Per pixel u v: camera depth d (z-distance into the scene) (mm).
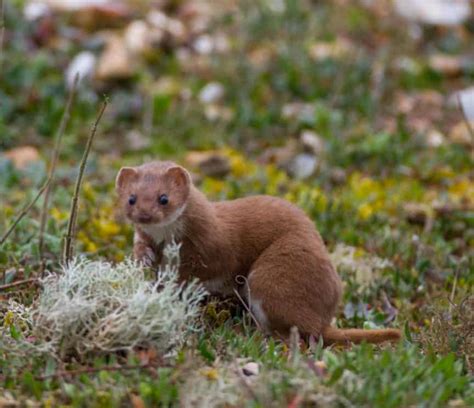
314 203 12922
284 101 17891
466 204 13359
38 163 14242
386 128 17109
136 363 7488
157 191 9141
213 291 9508
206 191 13461
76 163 15141
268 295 9031
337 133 16203
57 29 19703
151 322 7641
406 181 14773
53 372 7516
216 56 19297
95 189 13586
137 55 19297
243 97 17891
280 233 9320
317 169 14648
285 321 8992
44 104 17031
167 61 19531
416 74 19750
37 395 7238
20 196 13312
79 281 8016
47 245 10562
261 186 13781
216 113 17344
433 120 17812
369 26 21812
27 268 9836
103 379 7289
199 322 8703
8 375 7539
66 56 18891
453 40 21797
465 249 12242
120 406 7086
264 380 7188
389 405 6883
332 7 22578
